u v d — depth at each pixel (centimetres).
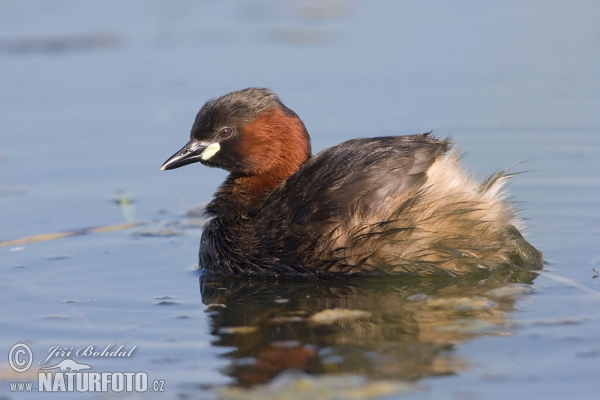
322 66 2622
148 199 1823
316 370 996
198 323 1173
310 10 3275
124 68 2655
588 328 1084
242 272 1373
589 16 3014
